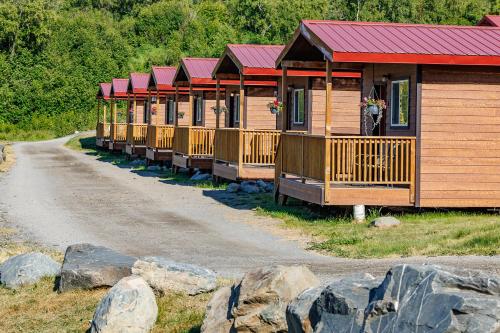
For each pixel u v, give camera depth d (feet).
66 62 242.37
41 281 35.29
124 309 26.55
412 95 52.54
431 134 50.24
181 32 279.90
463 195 50.62
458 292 16.76
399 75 54.70
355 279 19.66
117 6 321.73
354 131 73.00
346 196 49.52
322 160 49.62
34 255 36.78
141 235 47.93
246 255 40.24
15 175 92.84
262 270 23.66
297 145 55.06
